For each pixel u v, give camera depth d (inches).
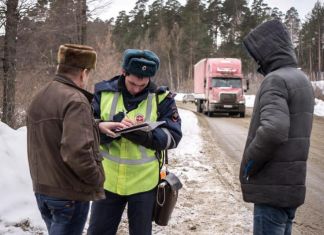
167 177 147.0
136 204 143.3
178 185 147.6
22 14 437.1
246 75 2677.2
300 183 134.6
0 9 412.5
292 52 139.9
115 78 150.8
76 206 123.8
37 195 125.6
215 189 302.8
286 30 140.4
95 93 147.3
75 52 124.4
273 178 133.8
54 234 122.3
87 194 123.0
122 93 144.6
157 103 145.0
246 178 138.3
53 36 508.1
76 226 126.2
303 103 134.6
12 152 225.8
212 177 344.2
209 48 2829.7
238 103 1049.5
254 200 136.8
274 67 138.7
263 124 128.6
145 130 134.7
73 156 115.0
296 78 134.8
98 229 146.6
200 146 521.0
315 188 321.4
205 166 391.2
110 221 146.6
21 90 456.1
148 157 143.7
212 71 1067.9
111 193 143.9
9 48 414.6
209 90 1065.5
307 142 136.4
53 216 123.8
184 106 1659.7
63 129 117.1
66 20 504.1
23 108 445.1
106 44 1177.4
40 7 456.8
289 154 132.9
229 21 2970.0
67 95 119.7
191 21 2847.0
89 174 117.6
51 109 120.1
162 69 2847.0
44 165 121.3
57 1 493.7
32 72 475.5
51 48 506.6
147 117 143.3
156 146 139.4
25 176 215.6
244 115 1066.7
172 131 143.2
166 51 2792.8
